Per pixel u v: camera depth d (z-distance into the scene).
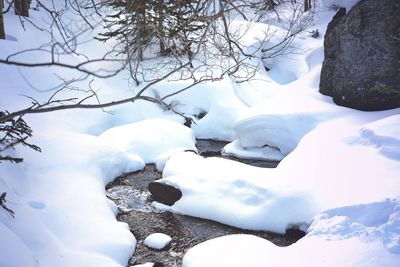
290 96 7.50
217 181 5.39
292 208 4.71
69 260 3.86
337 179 4.75
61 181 5.14
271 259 3.77
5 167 4.61
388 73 6.32
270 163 6.86
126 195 5.80
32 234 3.86
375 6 6.59
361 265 3.29
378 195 4.13
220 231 4.89
